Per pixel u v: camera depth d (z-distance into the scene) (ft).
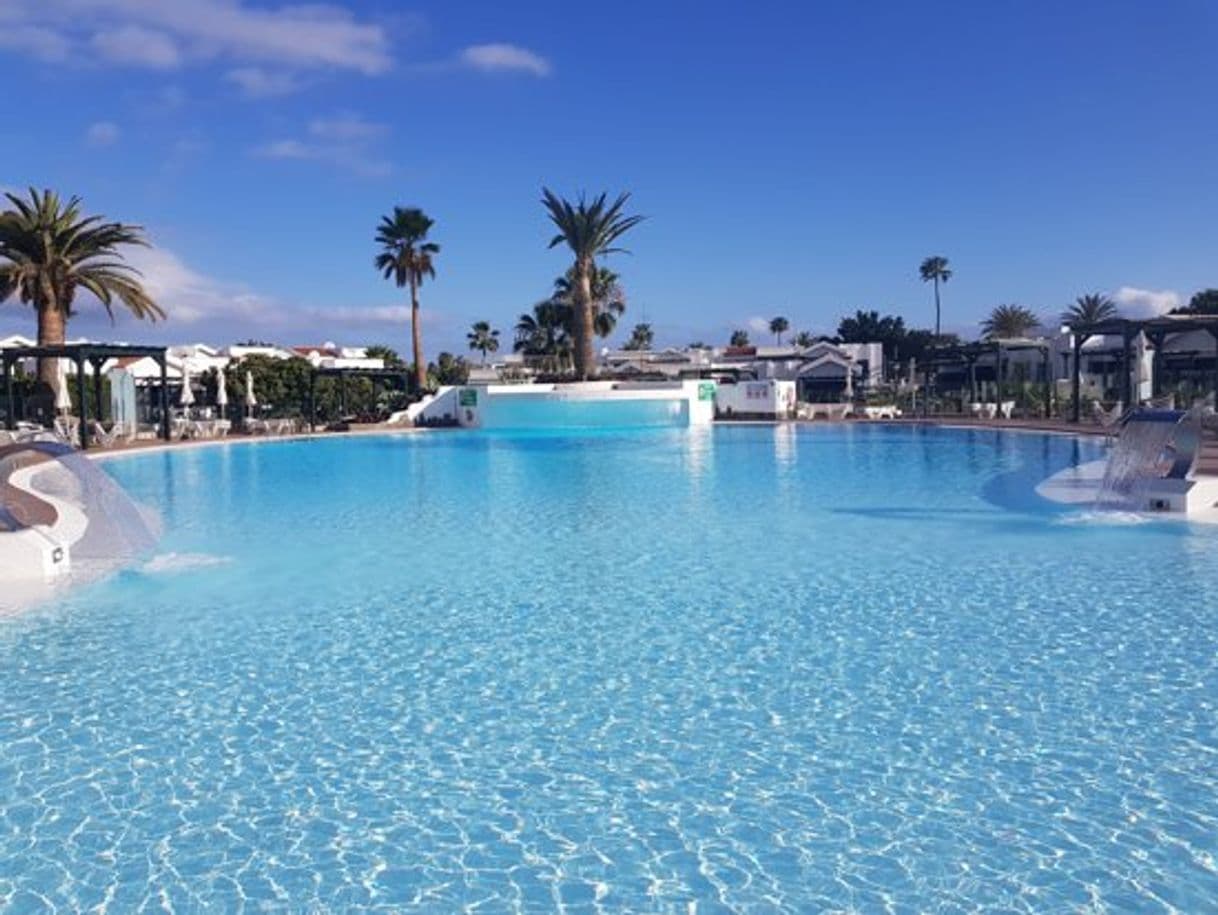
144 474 72.74
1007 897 14.11
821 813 16.76
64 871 15.24
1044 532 41.24
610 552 39.68
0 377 111.34
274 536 44.19
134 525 45.91
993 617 28.35
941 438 99.09
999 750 19.07
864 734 20.08
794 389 144.15
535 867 15.25
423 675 24.35
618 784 18.07
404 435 121.49
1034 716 20.72
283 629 28.55
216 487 63.87
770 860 15.31
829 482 62.08
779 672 24.07
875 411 136.15
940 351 141.28
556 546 41.19
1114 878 14.52
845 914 13.83
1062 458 72.95
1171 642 25.44
